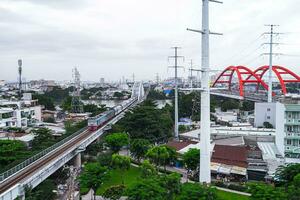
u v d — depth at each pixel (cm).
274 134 9762
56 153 7531
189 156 7250
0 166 7094
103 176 5831
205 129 5903
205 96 5881
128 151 10044
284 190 4788
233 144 8931
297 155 7600
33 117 14788
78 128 12056
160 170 7938
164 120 12519
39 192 5509
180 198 4597
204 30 5822
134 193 4709
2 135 10444
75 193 6259
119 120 13788
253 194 4719
